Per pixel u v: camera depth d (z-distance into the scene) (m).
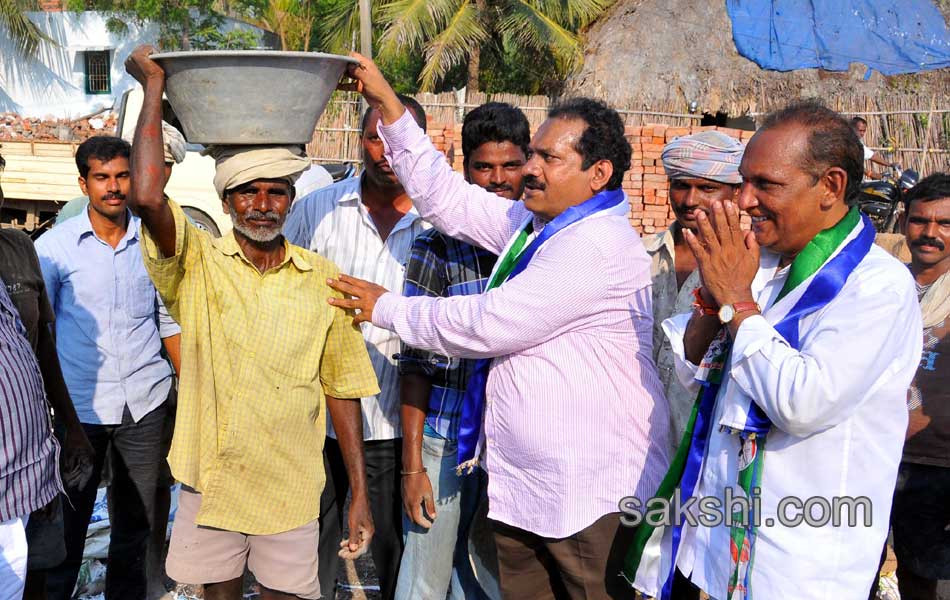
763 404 2.04
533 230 2.87
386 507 3.44
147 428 3.84
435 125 11.76
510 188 3.33
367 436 3.37
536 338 2.62
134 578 3.86
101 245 3.74
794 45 14.77
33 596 3.24
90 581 4.18
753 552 2.15
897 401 2.07
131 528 3.85
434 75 17.17
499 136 3.28
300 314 2.77
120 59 22.28
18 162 10.78
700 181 3.02
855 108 14.15
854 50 14.85
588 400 2.64
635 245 2.71
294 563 2.80
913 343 2.07
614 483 2.65
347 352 2.93
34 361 2.64
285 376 2.73
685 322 2.42
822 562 2.09
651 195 10.69
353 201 3.46
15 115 20.58
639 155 10.65
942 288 3.32
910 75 14.88
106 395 3.72
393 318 2.76
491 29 18.50
